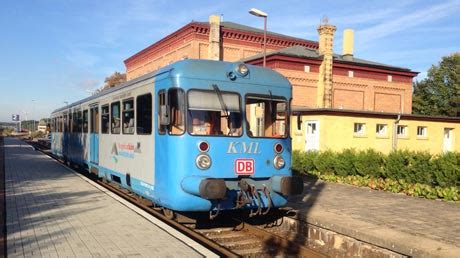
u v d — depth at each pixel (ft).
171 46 138.00
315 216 31.65
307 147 83.71
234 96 29.78
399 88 128.67
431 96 187.01
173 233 25.22
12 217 29.40
